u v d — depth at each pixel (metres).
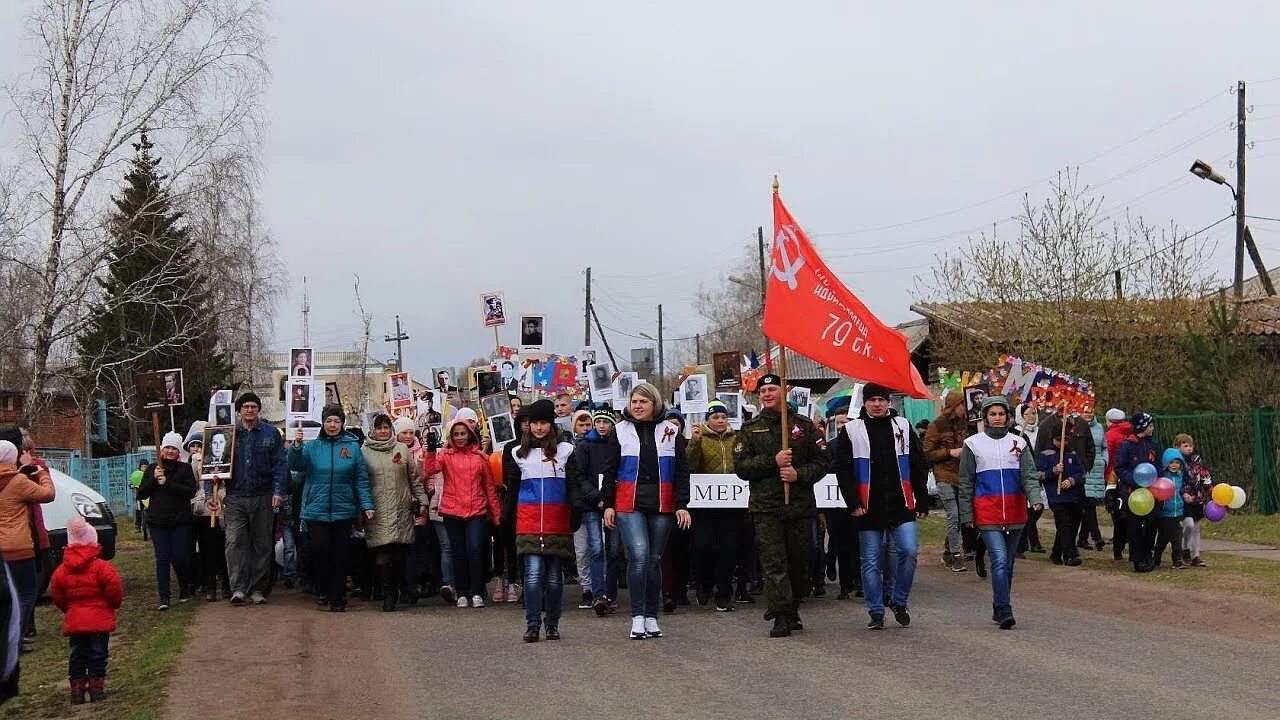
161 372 14.31
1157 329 28.45
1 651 6.92
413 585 13.37
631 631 10.63
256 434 13.38
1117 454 14.76
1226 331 22.78
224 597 14.11
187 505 13.35
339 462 12.84
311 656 9.98
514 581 13.68
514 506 12.38
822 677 8.57
